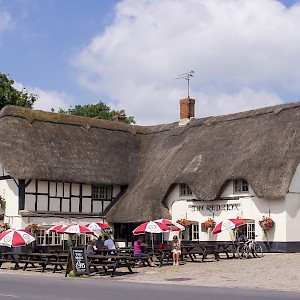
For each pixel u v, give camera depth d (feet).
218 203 97.81
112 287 49.88
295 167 88.63
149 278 60.49
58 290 47.06
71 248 64.18
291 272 60.44
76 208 109.91
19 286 50.75
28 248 99.86
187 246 81.05
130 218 106.63
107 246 80.28
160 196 105.50
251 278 56.85
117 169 116.16
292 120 95.40
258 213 92.17
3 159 101.60
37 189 104.88
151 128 130.11
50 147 108.99
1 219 105.29
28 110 112.78
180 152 110.73
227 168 96.68
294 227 89.66
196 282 55.16
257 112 104.47
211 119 113.50
